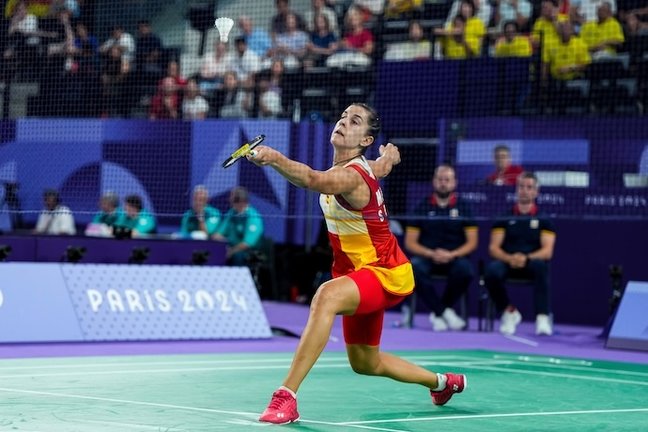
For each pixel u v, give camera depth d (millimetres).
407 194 16266
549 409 7586
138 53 19625
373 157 16312
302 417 6852
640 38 17266
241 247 15969
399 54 18516
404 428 6492
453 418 7000
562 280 16094
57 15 19766
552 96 16516
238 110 18719
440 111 16125
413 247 14766
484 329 14898
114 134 17266
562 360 11289
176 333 12383
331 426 6473
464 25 17969
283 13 20078
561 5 17984
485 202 15453
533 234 14477
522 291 16547
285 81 18391
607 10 17609
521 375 9773
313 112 17766
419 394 8164
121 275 12336
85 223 17516
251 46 20391
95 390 7980
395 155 7453
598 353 12258
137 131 17172
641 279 15539
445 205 14742
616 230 15711
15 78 19109
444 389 7496
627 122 15039
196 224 16375
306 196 16750
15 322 11430
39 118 17828
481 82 16016
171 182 17000
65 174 17516
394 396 8031
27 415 6625
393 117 16375
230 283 13133
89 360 10172
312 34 19781
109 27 20578
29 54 19219
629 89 16734
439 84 16141
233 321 12875
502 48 17406
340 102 17734
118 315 12109
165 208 16984
